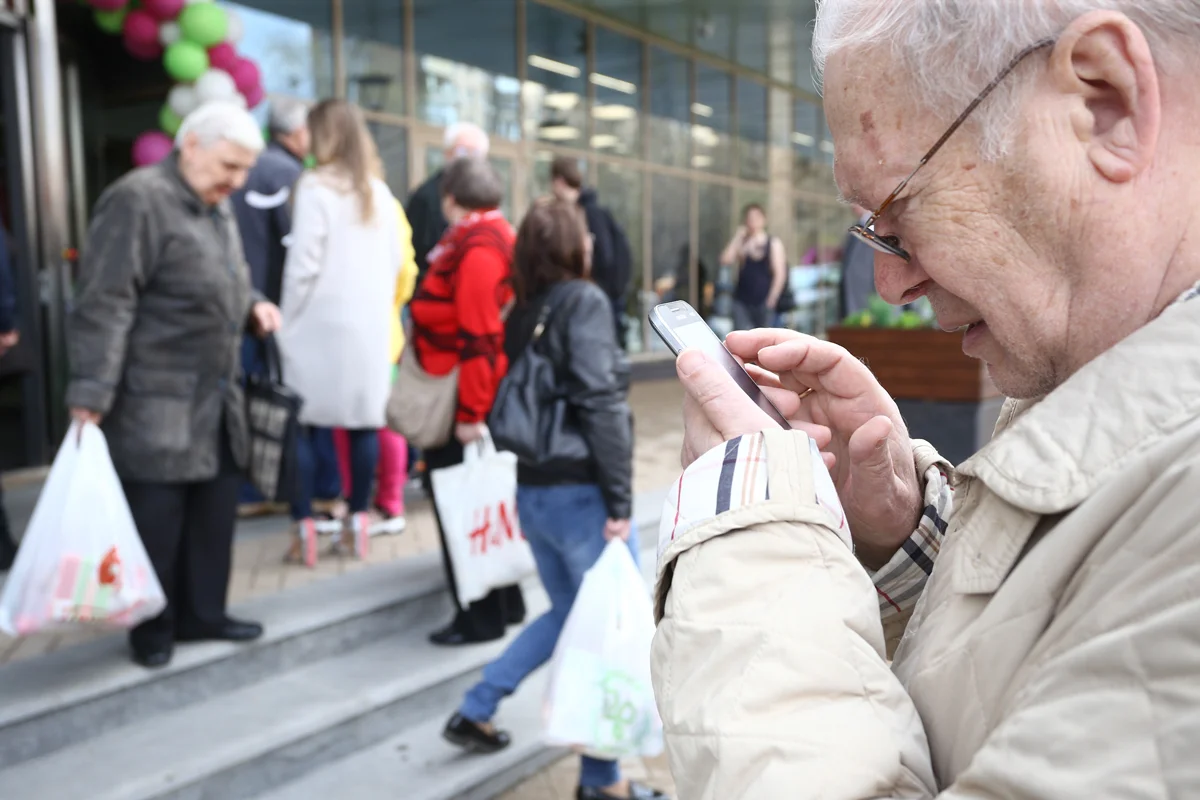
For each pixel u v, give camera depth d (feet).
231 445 10.35
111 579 8.87
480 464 10.34
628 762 10.80
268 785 9.43
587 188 18.89
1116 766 1.61
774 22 37.09
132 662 9.99
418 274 16.69
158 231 9.36
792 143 47.88
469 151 15.81
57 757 8.98
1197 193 2.03
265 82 25.22
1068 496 1.92
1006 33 2.00
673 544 2.35
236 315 10.13
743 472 2.34
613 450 9.08
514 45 32.86
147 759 8.95
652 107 39.47
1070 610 1.85
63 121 21.63
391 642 12.00
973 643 2.05
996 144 2.05
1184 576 1.65
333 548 14.19
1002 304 2.15
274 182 15.01
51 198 18.16
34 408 18.07
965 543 2.15
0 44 17.38
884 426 2.84
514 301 10.20
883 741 2.02
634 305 39.14
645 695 8.17
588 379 9.09
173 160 9.74
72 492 8.83
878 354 17.24
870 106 2.19
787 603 2.16
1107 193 2.00
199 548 10.48
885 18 2.15
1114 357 1.98
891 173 2.19
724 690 2.12
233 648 10.47
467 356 10.69
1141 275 2.03
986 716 1.99
